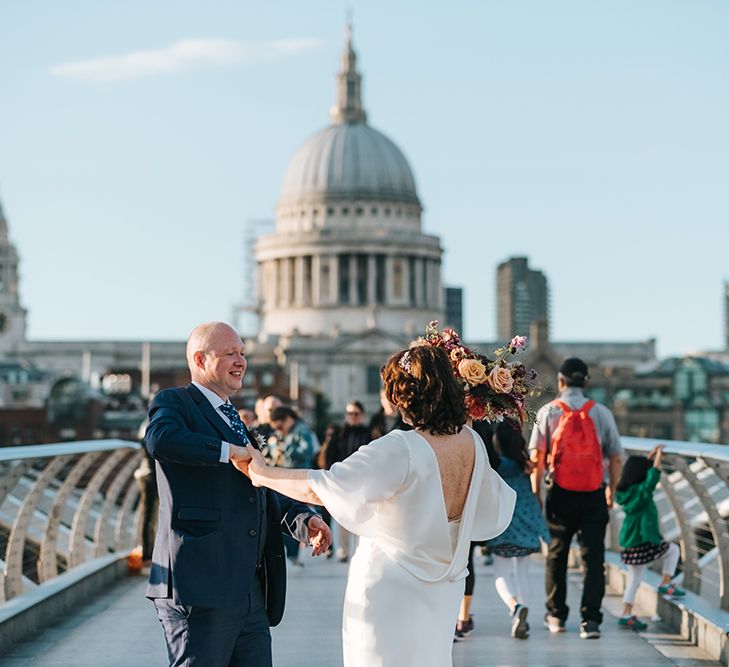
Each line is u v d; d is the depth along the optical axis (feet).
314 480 34.45
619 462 61.72
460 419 35.22
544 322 635.66
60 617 65.46
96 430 395.55
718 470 56.24
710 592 79.10
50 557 71.15
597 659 55.98
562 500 60.70
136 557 83.97
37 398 641.81
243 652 37.96
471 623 61.77
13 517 94.43
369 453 34.42
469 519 35.32
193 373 39.40
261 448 40.60
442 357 35.37
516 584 62.54
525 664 55.21
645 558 63.00
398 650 34.35
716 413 622.13
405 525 34.58
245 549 37.42
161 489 37.91
